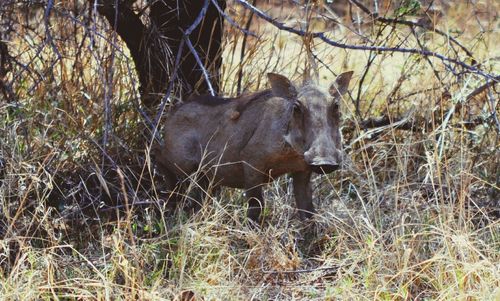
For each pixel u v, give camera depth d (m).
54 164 10.29
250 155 9.24
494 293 7.46
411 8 11.47
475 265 7.68
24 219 9.25
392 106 12.07
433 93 10.82
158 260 8.51
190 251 8.53
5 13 11.73
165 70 11.30
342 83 9.11
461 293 7.55
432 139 10.12
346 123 11.69
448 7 15.26
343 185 10.84
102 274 8.19
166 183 10.48
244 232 8.75
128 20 11.03
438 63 12.11
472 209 9.75
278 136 8.95
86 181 10.27
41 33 13.06
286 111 8.93
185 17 11.59
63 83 11.02
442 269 8.11
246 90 11.65
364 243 8.73
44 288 7.88
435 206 9.33
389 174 10.77
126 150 10.68
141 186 10.42
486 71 12.17
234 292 7.97
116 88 11.36
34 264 8.41
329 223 9.22
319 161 8.33
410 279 8.12
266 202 10.16
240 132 9.41
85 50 11.46
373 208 9.35
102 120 10.74
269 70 12.63
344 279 8.25
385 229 9.40
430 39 13.32
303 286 8.45
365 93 12.78
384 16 11.61
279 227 9.57
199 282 8.06
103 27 11.16
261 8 15.18
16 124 10.21
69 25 11.94
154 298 7.71
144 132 10.95
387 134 11.02
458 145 10.77
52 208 9.30
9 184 9.27
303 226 9.47
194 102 10.05
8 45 12.00
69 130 10.56
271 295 8.36
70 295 7.78
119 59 10.64
